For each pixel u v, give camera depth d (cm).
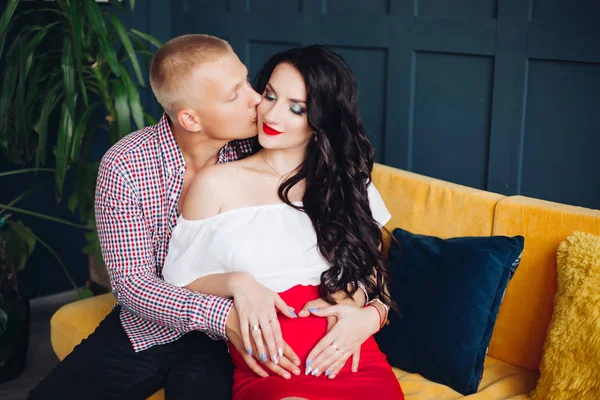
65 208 338
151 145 176
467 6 241
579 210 183
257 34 317
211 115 168
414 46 258
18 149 283
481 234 198
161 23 357
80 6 265
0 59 303
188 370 173
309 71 165
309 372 154
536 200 194
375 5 269
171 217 179
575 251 173
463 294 183
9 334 262
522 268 189
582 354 163
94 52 277
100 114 337
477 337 180
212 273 168
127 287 169
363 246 174
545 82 225
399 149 271
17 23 301
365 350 169
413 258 196
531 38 224
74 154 260
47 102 260
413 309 190
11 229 284
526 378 185
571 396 165
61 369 178
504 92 235
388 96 271
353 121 173
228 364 175
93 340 184
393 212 215
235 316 158
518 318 190
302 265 169
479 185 250
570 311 168
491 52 236
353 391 152
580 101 218
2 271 274
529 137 233
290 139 169
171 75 165
